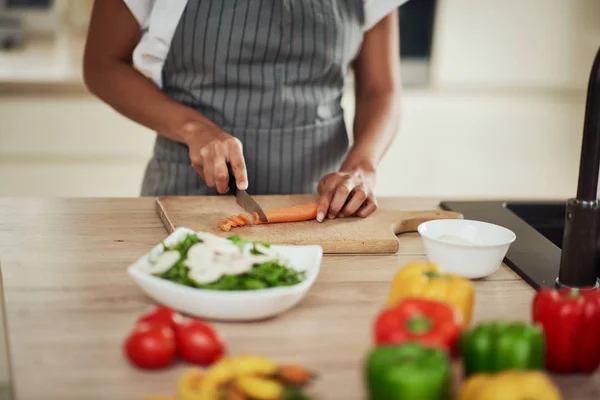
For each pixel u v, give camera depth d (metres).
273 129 1.52
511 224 1.35
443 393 0.62
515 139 2.97
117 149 2.68
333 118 1.60
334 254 1.20
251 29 1.46
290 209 1.30
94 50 1.52
